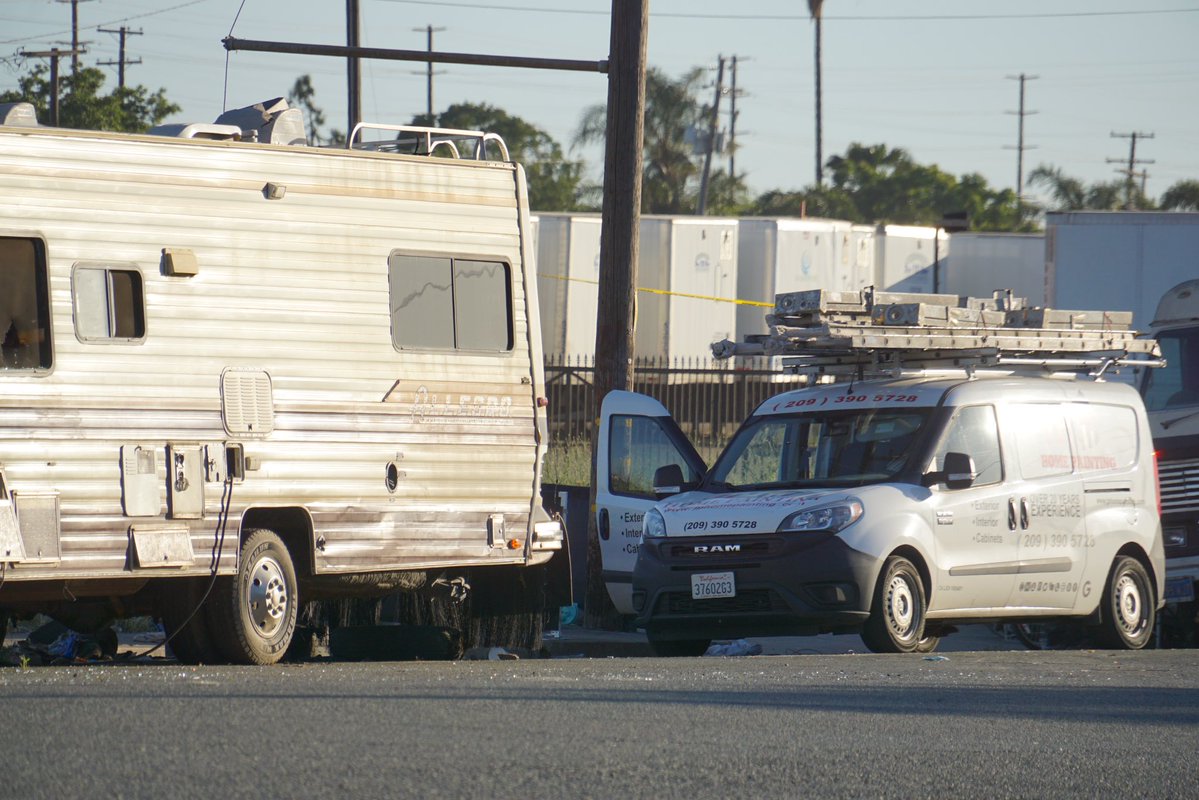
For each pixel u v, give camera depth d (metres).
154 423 38.91
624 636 59.19
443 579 47.22
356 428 42.91
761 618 45.81
